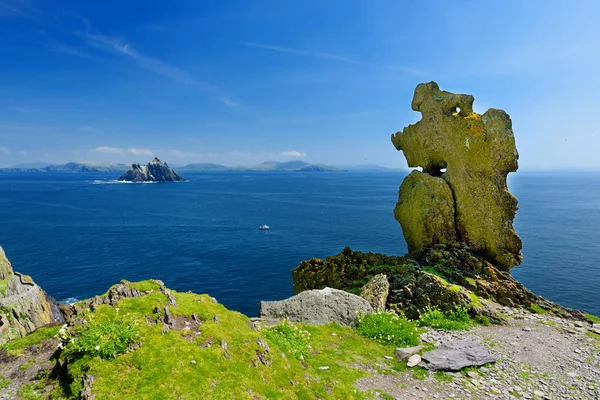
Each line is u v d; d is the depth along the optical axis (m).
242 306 46.78
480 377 14.09
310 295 20.06
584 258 63.81
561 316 21.47
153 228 100.94
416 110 30.06
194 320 12.86
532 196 198.25
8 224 107.69
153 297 13.12
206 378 10.30
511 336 18.03
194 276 58.19
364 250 73.88
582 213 125.00
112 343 10.73
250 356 11.71
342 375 13.55
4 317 21.03
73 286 53.62
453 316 20.27
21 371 12.50
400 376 14.01
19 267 62.62
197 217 122.44
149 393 9.53
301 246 77.75
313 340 16.66
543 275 54.72
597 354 16.09
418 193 27.66
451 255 25.28
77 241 83.94
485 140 25.33
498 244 25.19
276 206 155.12
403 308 21.66
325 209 143.00
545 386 13.53
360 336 17.83
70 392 10.05
